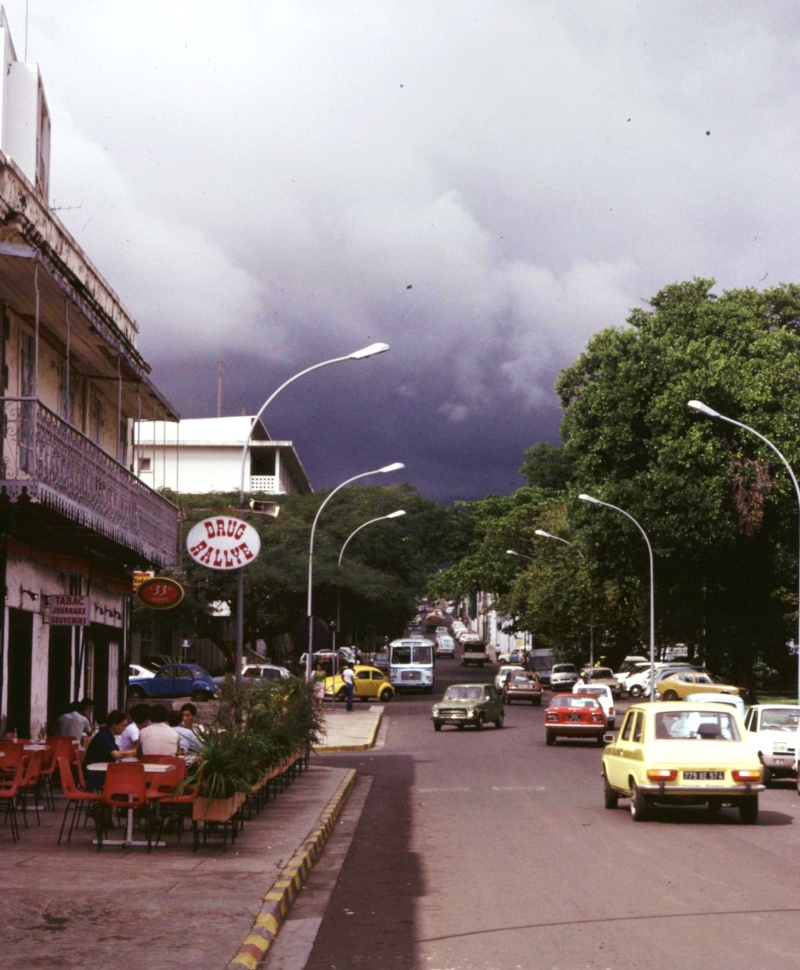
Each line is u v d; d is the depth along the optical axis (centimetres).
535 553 7956
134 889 1064
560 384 5397
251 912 975
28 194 2122
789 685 7131
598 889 1201
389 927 1005
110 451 2936
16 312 2092
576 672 7719
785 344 5106
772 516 4900
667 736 1866
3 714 2019
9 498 1745
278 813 1817
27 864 1198
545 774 2817
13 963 781
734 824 1825
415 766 3080
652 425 4900
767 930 980
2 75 2369
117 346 2336
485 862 1405
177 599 2578
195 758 1411
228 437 8844
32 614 2222
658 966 852
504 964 862
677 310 5316
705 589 5359
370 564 7612
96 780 1490
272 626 7125
